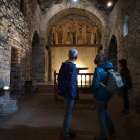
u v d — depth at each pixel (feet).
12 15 14.34
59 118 9.77
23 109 12.00
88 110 11.73
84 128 8.11
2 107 10.70
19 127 8.20
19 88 17.08
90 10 29.94
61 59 37.22
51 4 29.71
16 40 15.69
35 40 29.07
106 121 6.81
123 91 10.31
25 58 19.35
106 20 29.45
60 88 6.38
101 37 33.17
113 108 12.35
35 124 8.66
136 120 9.43
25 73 19.45
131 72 15.97
